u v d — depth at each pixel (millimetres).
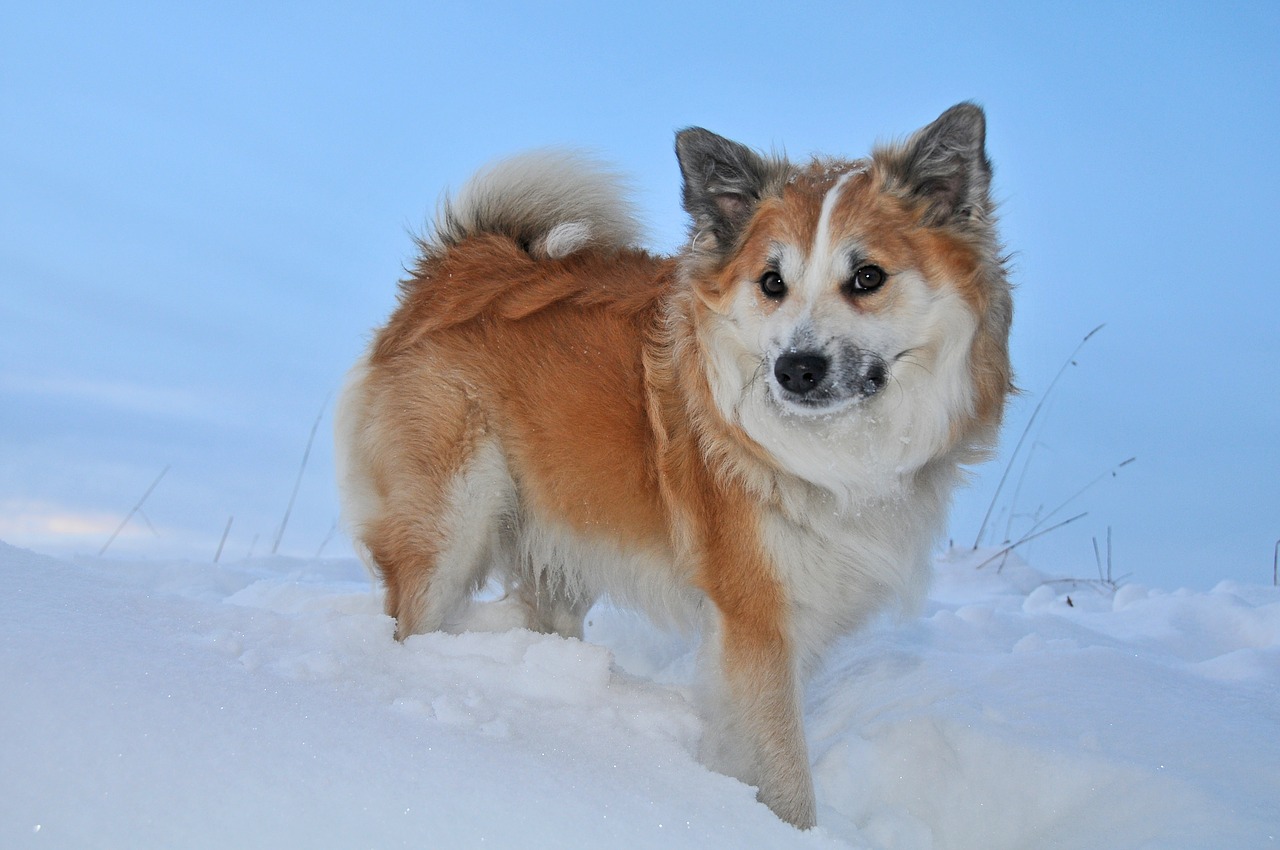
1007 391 3254
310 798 1877
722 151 3197
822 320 2902
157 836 1693
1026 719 3234
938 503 3252
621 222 4004
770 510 3021
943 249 3037
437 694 2756
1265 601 5121
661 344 3355
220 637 2689
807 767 2918
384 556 3686
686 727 3031
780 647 3016
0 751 1792
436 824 1902
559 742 2615
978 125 2996
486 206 3943
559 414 3469
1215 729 3066
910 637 4238
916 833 2830
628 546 3480
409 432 3611
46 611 2506
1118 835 2670
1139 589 5520
